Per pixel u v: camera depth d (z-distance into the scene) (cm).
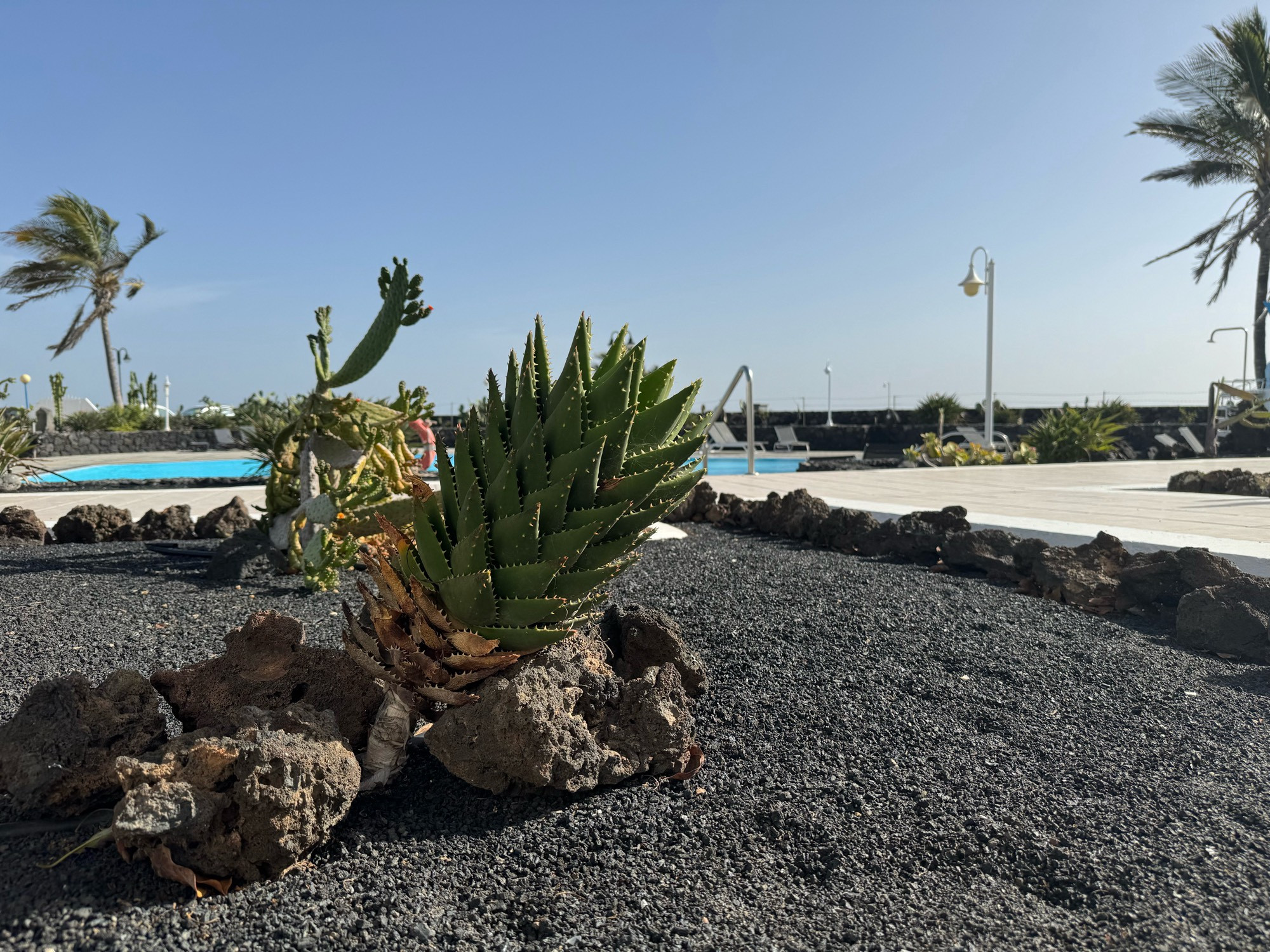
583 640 296
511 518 221
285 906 192
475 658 231
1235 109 2642
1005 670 372
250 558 551
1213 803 256
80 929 179
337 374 538
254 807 196
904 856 227
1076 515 915
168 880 198
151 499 1204
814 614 446
